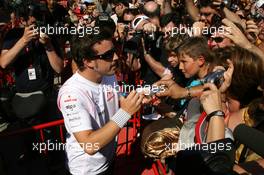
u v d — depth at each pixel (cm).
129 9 538
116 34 464
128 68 421
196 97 238
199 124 215
